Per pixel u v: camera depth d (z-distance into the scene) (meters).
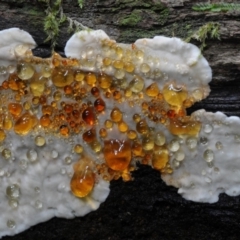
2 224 0.30
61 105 0.29
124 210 0.31
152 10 0.29
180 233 0.31
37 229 0.31
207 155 0.30
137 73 0.29
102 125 0.29
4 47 0.29
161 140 0.29
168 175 0.30
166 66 0.29
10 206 0.30
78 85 0.29
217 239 0.31
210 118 0.29
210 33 0.29
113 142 0.29
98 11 0.29
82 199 0.30
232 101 0.30
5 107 0.29
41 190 0.30
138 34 0.29
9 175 0.30
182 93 0.29
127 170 0.30
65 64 0.29
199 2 0.29
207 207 0.30
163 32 0.29
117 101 0.29
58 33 0.29
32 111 0.29
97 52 0.29
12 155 0.30
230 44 0.29
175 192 0.30
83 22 0.29
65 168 0.30
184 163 0.30
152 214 0.31
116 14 0.29
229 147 0.30
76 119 0.29
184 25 0.29
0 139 0.29
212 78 0.29
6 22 0.29
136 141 0.29
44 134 0.29
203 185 0.30
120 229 0.31
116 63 0.29
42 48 0.29
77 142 0.29
